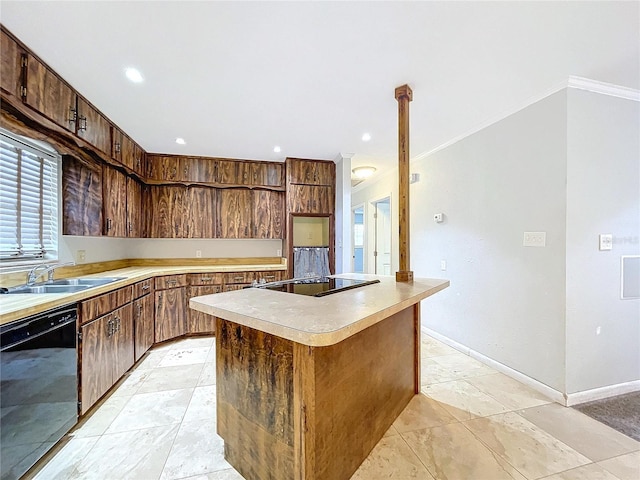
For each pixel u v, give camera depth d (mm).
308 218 4305
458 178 3156
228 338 1577
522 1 1419
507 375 2578
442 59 1878
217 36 1659
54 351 1689
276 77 2070
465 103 2445
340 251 3910
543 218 2279
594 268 2188
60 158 2572
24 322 1497
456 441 1750
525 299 2424
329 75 2053
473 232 2955
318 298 1597
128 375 2613
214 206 4023
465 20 1548
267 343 1360
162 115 2670
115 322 2369
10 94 1628
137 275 2857
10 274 2076
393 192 4727
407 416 2002
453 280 3230
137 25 1564
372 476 1495
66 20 1520
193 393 2309
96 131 2535
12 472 1423
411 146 3465
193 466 1564
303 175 4047
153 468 1547
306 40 1699
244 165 4102
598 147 2193
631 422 1926
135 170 3408
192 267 3799
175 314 3455
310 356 1218
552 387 2217
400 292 1793
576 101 2143
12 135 2088
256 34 1646
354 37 1676
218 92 2271
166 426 1894
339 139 3312
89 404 1997
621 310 2264
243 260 4383
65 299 1752
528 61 1895
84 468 1544
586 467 1544
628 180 2273
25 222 2250
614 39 1692
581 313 2164
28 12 1461
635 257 2289
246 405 1477
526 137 2414
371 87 2211
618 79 2098
